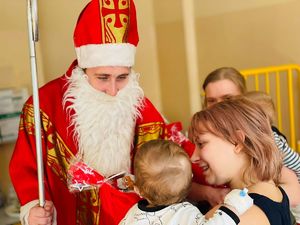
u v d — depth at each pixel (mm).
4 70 2023
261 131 868
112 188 992
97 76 1101
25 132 1111
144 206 888
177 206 865
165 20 2721
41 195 954
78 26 1098
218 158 877
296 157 1162
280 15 2166
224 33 2414
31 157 1101
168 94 2820
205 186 1097
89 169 999
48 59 2139
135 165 922
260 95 1285
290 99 2051
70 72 1169
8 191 2082
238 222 760
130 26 1111
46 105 1112
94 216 1073
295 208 1119
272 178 865
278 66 2104
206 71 2545
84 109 1104
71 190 1021
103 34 1067
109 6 1062
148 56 2785
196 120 921
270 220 777
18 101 2023
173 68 2746
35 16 869
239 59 2377
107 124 1106
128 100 1142
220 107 908
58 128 1106
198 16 2518
